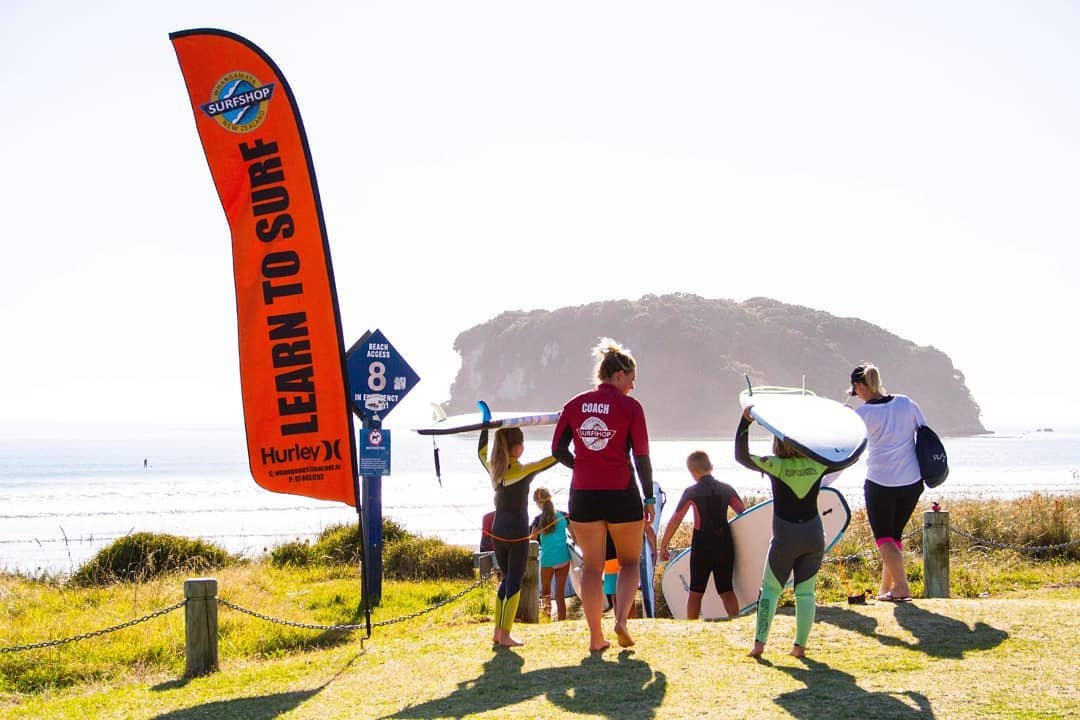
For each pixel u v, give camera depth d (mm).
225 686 6434
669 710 4965
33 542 28500
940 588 9180
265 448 7328
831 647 6203
